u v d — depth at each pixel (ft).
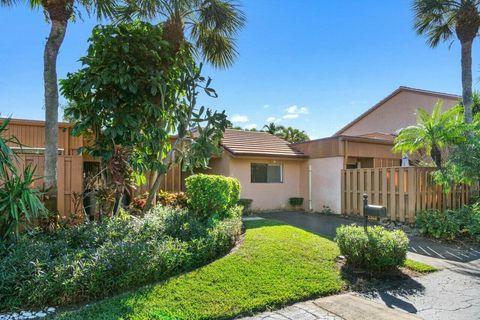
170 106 28.43
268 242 22.71
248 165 46.57
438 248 25.63
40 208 18.03
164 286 14.98
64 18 22.43
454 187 34.91
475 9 34.58
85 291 13.89
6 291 12.98
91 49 24.76
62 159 26.58
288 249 21.18
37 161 25.03
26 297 13.03
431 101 62.08
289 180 49.90
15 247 15.39
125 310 12.59
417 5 36.81
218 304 13.64
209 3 28.27
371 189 38.96
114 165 23.48
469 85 35.63
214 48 31.40
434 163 35.96
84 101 24.99
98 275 14.05
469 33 35.12
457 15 35.45
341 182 43.68
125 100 25.25
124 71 23.98
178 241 18.61
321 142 47.09
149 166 26.55
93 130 25.71
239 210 31.04
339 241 20.08
